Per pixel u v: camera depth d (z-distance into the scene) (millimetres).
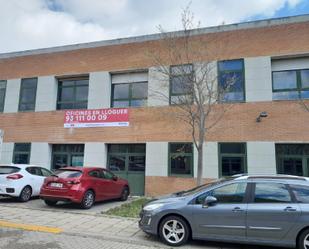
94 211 10180
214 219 6352
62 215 9461
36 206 11000
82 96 17281
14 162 17562
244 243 6258
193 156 14016
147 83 15977
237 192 6457
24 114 17828
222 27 14469
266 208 6109
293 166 12945
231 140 13578
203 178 13656
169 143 14570
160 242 6707
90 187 10852
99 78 16547
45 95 17547
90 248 6191
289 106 13125
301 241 5844
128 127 15469
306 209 5926
